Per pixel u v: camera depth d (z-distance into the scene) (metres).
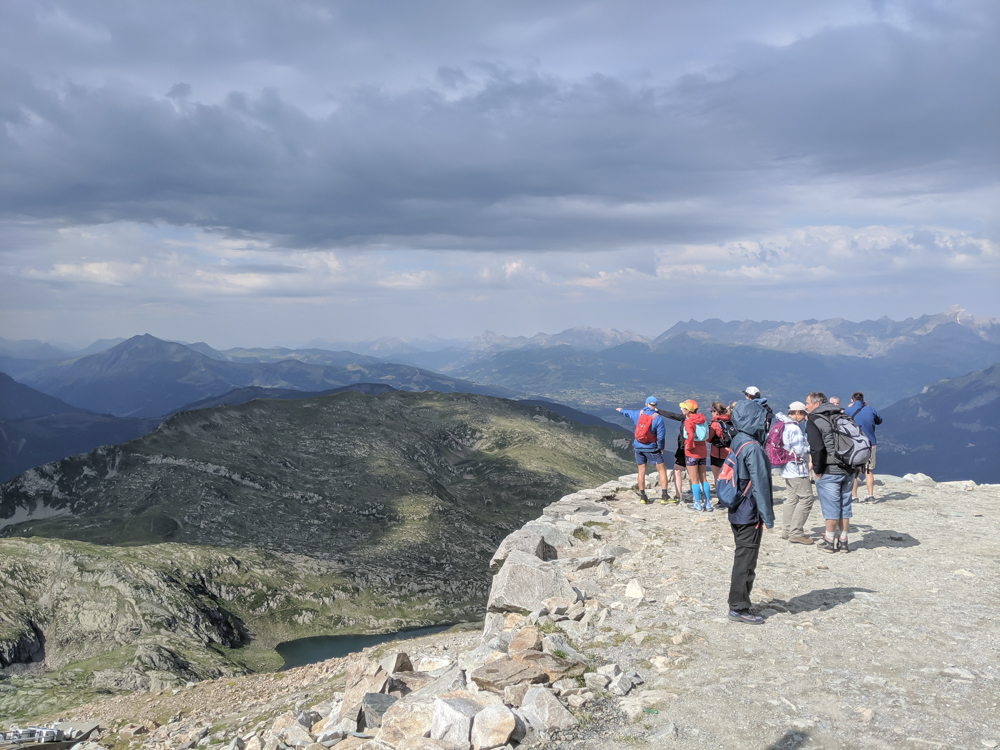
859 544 13.14
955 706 6.24
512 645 8.53
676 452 17.94
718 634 8.64
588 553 13.61
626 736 6.16
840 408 12.80
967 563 11.48
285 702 21.16
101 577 151.12
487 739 6.14
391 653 10.09
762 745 5.75
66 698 81.19
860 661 7.48
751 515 8.92
